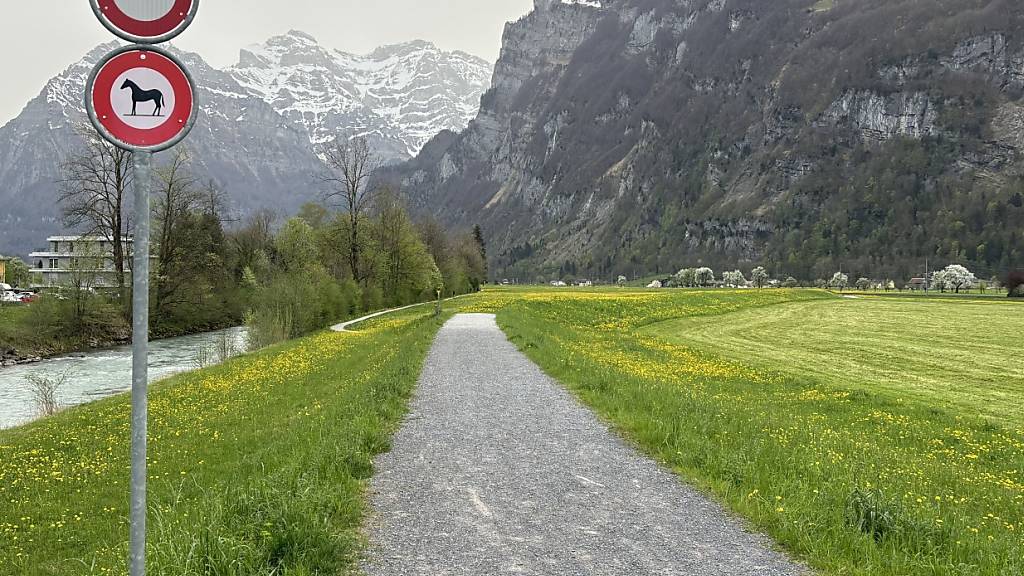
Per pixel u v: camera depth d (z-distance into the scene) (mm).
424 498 8070
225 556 5566
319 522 6477
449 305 75062
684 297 76500
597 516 7449
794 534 6645
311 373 24891
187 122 3883
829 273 198125
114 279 48906
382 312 70000
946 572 5820
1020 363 36688
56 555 8773
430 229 107125
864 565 6039
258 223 88938
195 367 36031
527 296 85688
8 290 88875
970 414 21094
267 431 14820
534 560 6168
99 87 3775
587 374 18359
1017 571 5875
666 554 6352
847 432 15258
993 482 11547
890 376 31109
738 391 21594
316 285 54156
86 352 43750
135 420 3707
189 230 55000
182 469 12359
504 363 22156
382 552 6332
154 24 3881
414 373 19297
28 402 26531
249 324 46594
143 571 3723
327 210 86375
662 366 25656
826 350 41906
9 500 11141
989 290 143125
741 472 8797
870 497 7328
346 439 10320
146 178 3811
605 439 11375
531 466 9617
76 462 13523
